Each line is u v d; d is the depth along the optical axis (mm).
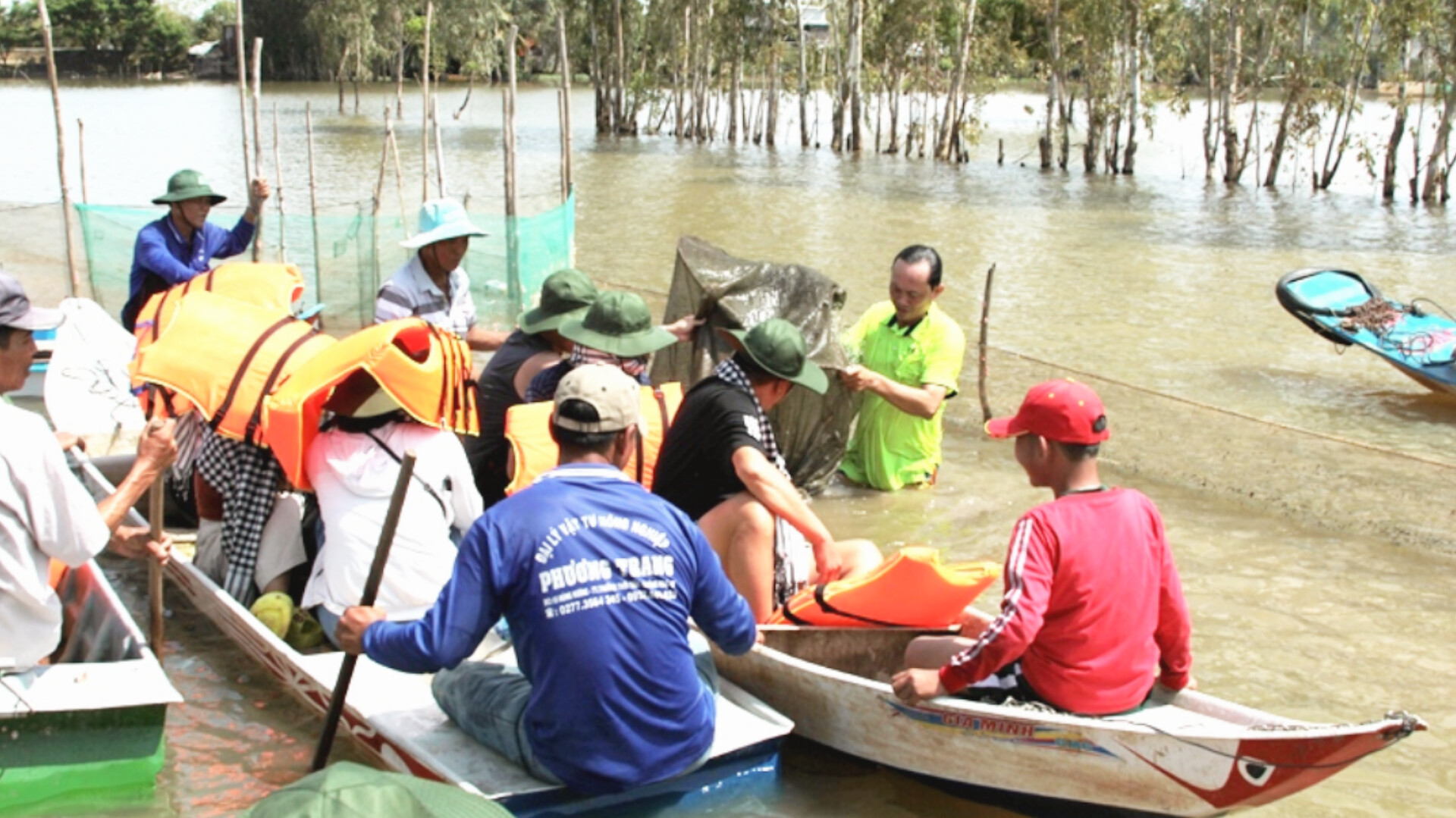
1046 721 4398
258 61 15008
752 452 5254
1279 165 33000
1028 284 17281
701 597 4406
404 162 33469
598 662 4164
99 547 4551
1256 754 4117
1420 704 5562
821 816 4598
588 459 4309
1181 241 21719
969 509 7875
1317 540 7531
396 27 58750
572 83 79375
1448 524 7414
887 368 8016
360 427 5324
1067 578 4395
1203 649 6055
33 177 28172
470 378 5457
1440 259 20125
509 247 12594
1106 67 35500
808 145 44562
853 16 40719
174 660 5641
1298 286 12492
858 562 5648
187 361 5637
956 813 4660
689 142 46250
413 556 5234
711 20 45156
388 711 4848
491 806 2562
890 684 5004
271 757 4887
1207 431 8555
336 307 12523
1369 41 31016
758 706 4902
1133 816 4438
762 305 7777
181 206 8594
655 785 4531
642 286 15969
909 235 21844
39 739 4531
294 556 5820
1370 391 11703
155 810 4504
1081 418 4418
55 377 7625
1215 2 33750
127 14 83625
